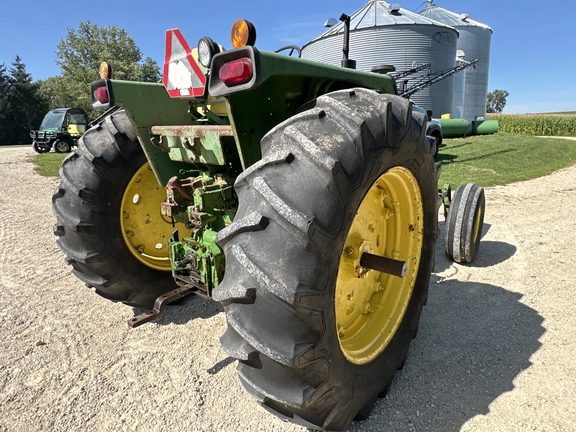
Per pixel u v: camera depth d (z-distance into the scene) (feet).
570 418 6.88
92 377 8.21
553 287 11.74
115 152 9.28
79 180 8.93
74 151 9.38
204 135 7.68
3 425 7.02
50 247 16.72
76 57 157.89
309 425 5.61
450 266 13.47
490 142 55.72
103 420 7.09
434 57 57.41
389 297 7.87
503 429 6.70
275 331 4.82
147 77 159.74
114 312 10.89
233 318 5.01
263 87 6.62
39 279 13.25
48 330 10.00
